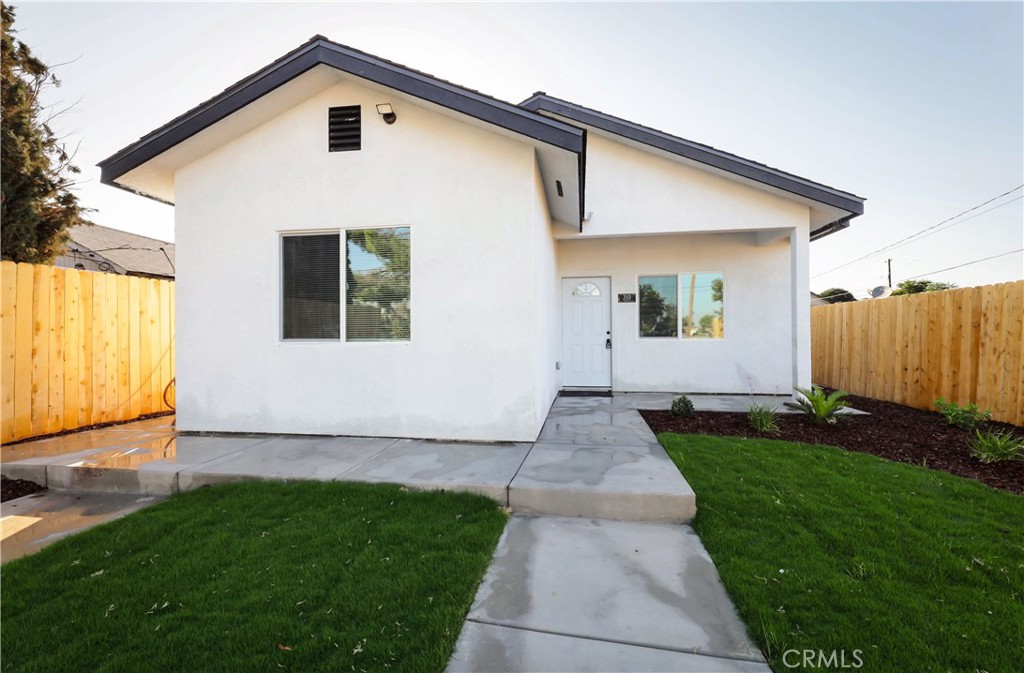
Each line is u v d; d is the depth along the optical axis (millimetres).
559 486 3303
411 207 4918
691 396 7855
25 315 4988
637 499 3158
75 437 5121
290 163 5117
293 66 4559
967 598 2088
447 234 4855
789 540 2688
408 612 2047
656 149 6867
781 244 7945
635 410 6555
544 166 5113
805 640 1816
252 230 5176
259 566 2469
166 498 3680
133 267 15305
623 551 2686
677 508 3102
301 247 5188
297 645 1830
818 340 9703
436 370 4887
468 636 1912
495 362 4777
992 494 3346
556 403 7191
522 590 2268
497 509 3205
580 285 8562
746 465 3982
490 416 4781
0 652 1812
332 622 1982
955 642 1791
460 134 4828
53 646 1857
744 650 1818
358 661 1732
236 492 3523
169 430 5484
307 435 5090
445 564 2447
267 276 5148
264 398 5172
